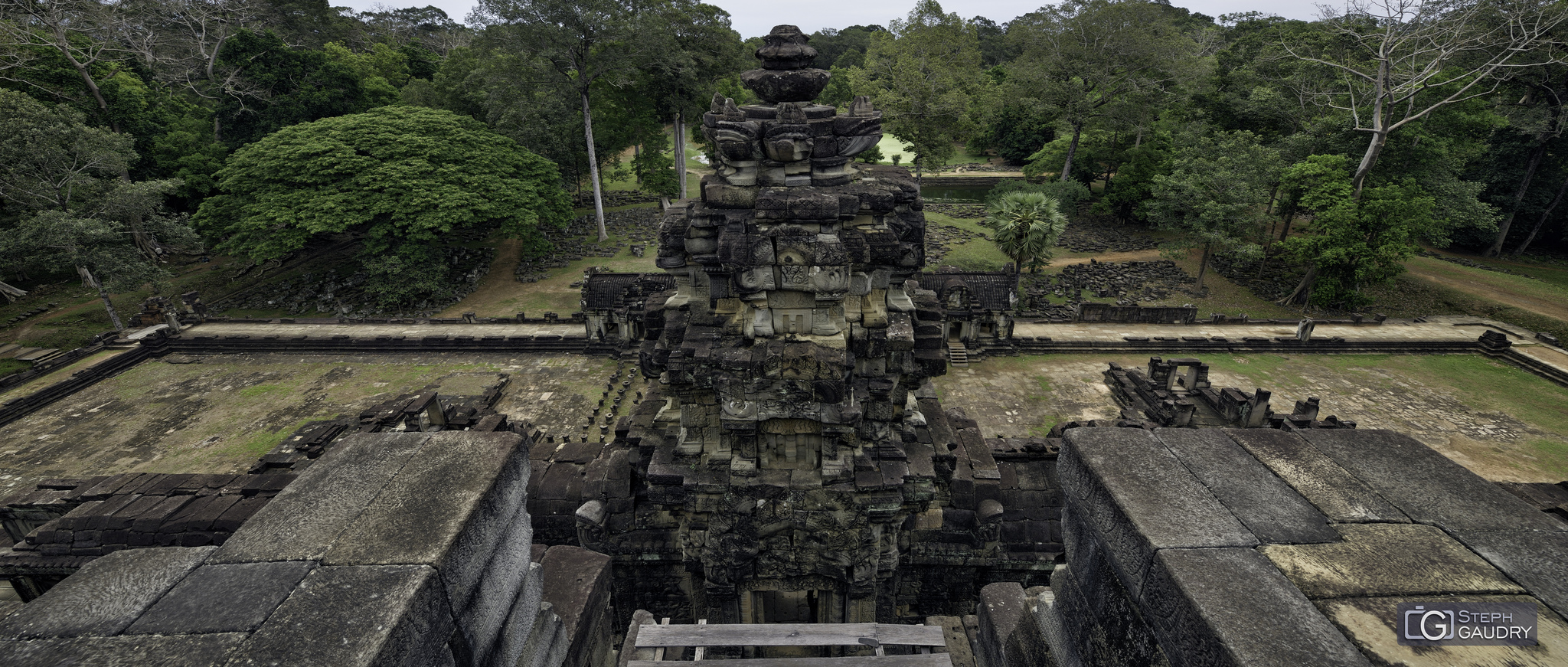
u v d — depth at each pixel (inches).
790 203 341.7
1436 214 1664.6
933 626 289.3
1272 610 115.6
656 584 546.0
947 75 2358.5
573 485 557.6
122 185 1507.1
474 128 2044.8
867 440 431.8
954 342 1375.5
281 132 1754.4
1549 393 1189.7
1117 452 162.1
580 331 1450.5
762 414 393.7
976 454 560.7
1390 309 1660.9
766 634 289.6
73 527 553.3
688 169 3245.6
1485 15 1414.9
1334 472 152.3
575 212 2598.4
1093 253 2156.7
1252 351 1385.3
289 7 3036.4
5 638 121.7
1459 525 134.8
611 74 1994.3
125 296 1734.7
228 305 1747.0
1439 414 1122.0
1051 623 182.9
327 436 881.5
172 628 123.0
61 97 1761.8
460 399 1182.3
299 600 127.6
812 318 380.8
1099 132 2448.3
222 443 1051.3
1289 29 2140.7
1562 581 120.7
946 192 3157.0
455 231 2215.8
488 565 162.2
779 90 369.1
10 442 1051.9
